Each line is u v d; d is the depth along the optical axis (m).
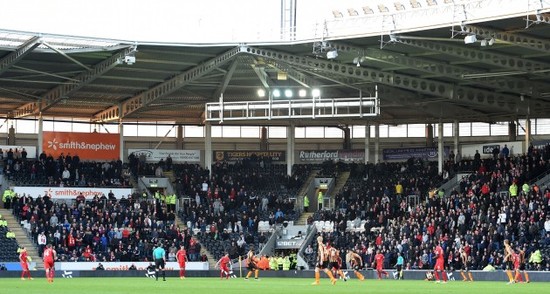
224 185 85.44
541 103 77.38
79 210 75.06
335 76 72.88
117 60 66.81
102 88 79.50
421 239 67.25
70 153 85.50
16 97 81.56
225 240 76.38
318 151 93.62
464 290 39.84
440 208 73.19
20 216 74.06
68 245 69.81
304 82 73.62
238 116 67.56
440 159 85.19
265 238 76.56
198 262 70.75
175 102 85.19
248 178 87.69
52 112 90.06
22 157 82.38
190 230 77.44
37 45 62.12
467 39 56.03
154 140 95.69
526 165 75.69
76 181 82.06
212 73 74.38
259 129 97.38
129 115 87.50
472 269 61.16
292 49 67.56
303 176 89.19
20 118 88.12
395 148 92.25
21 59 67.62
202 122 94.62
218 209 81.31
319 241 47.50
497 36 57.09
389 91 77.56
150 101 80.19
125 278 61.56
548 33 57.22
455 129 85.75
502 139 93.06
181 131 96.12
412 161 86.38
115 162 85.00
